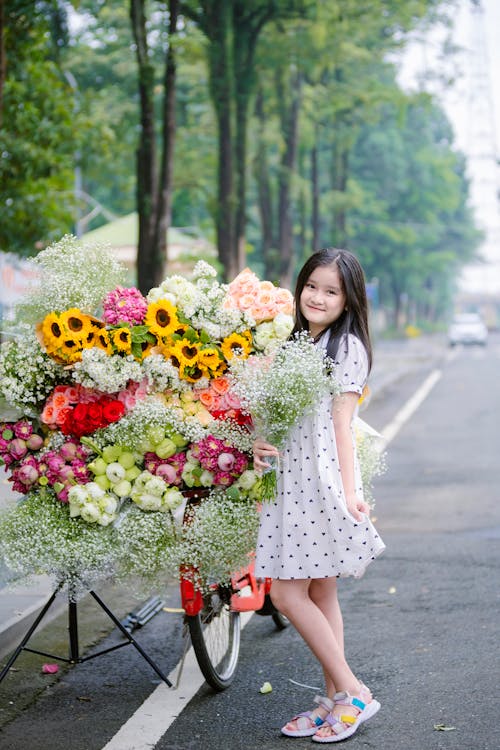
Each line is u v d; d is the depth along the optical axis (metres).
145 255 19.19
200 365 4.79
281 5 24.03
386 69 34.22
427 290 96.19
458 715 4.81
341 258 4.66
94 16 26.05
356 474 4.62
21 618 6.03
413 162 63.59
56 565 4.76
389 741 4.54
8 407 4.98
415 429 16.89
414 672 5.43
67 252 5.02
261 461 4.54
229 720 4.83
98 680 5.39
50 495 4.87
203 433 4.77
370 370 4.66
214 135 29.73
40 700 5.10
